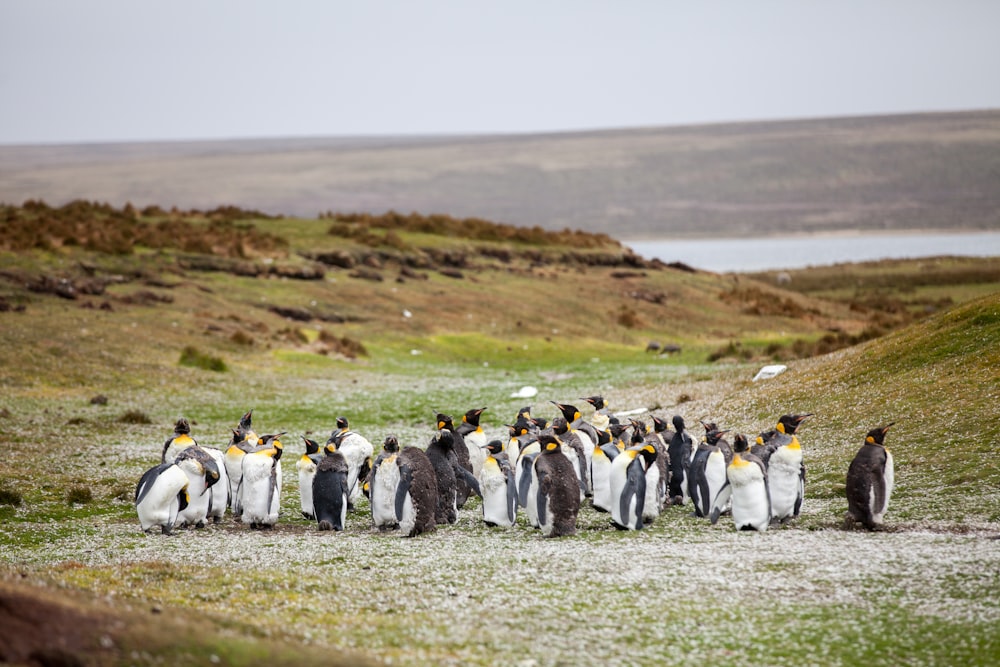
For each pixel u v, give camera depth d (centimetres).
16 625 995
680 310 9100
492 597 1461
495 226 11619
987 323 3108
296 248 8856
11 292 5906
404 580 1578
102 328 5512
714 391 3978
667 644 1245
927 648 1221
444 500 2164
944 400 2619
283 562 1744
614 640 1259
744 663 1180
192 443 2239
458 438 2453
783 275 15200
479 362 6431
